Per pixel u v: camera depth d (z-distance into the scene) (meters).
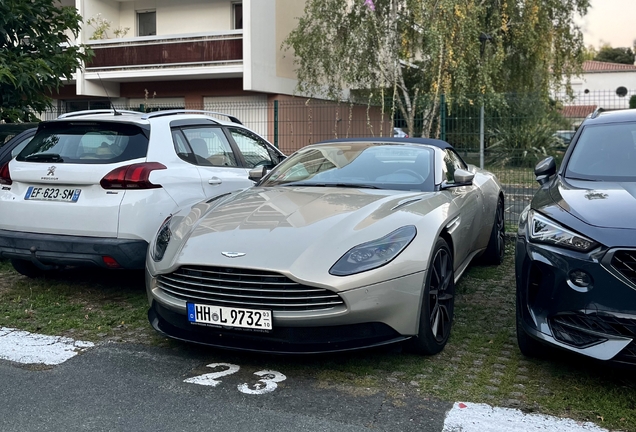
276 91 18.91
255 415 3.02
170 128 5.30
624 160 4.17
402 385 3.39
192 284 3.54
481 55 18.33
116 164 4.77
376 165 4.88
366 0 17.23
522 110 10.55
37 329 4.37
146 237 4.70
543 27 19.08
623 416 3.00
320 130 12.64
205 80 19.39
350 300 3.29
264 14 18.08
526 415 3.02
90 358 3.79
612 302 3.04
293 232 3.59
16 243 4.88
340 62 18.33
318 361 3.73
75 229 4.72
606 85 44.88
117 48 18.81
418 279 3.52
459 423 2.93
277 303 3.35
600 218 3.24
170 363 3.71
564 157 4.50
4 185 5.06
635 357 3.02
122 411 3.06
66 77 8.31
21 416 3.01
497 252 6.38
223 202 4.35
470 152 10.37
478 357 3.81
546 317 3.33
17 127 6.93
